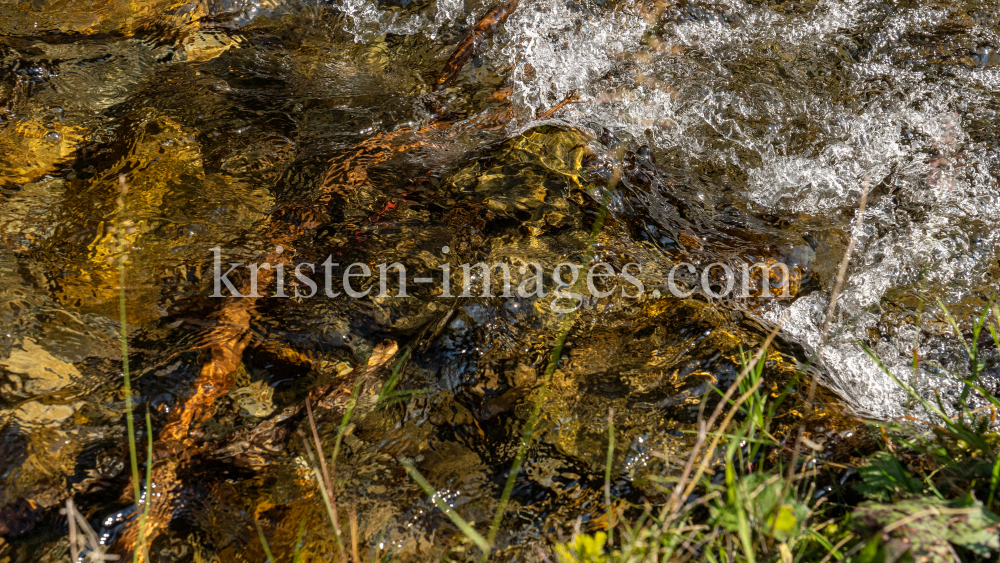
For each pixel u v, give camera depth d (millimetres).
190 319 2025
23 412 1751
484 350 1977
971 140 2805
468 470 1694
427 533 1573
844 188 2666
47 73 2949
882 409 1942
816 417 1748
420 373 1919
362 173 2572
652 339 2008
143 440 1728
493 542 1541
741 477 1456
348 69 3211
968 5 3420
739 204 2598
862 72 3105
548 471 1675
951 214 2551
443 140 2777
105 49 3143
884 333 2205
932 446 1561
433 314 2072
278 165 2607
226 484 1668
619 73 3131
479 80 3129
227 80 3047
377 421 1812
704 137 2834
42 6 3396
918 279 2363
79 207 2375
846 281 2348
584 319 2074
